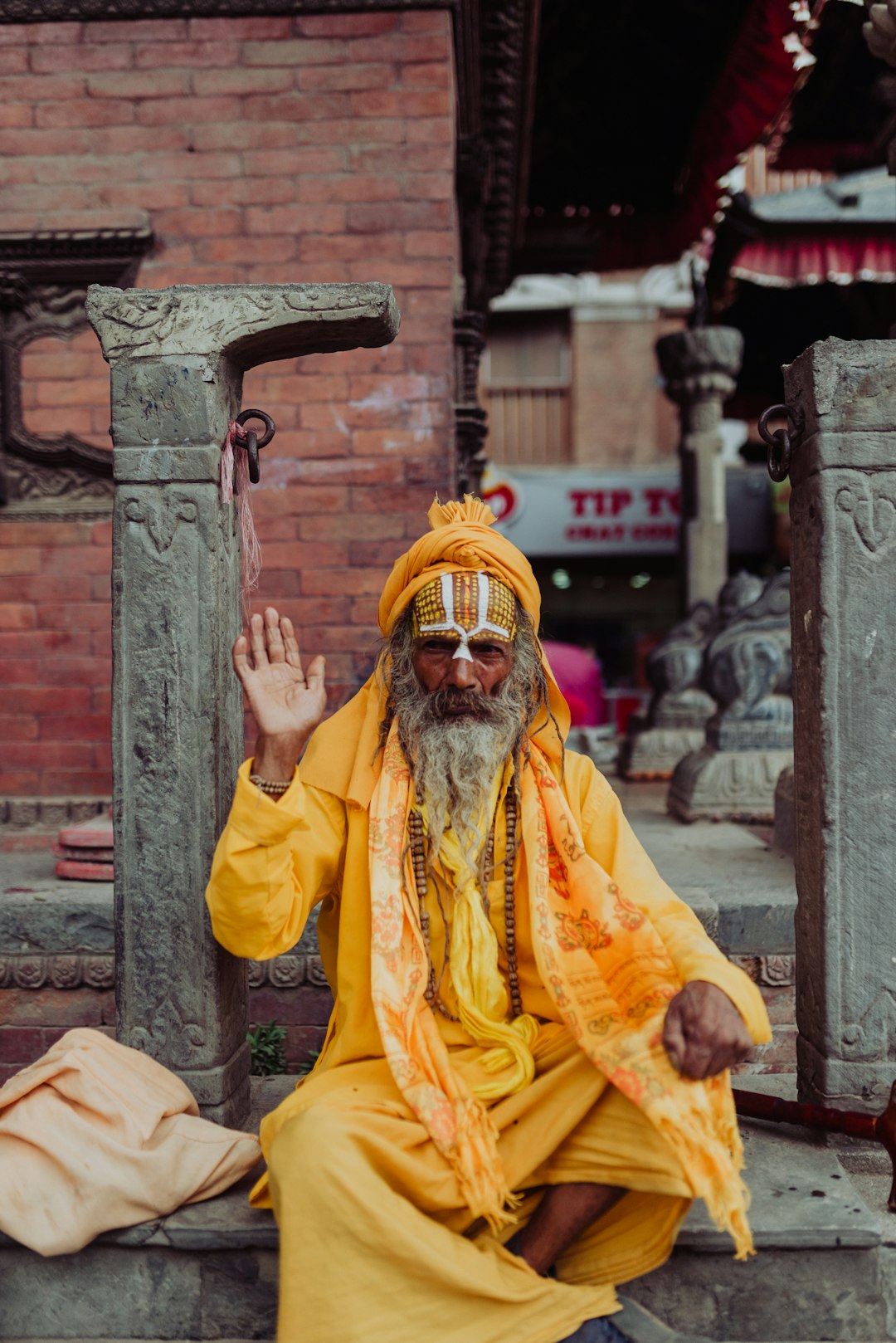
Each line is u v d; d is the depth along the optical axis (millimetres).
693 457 8359
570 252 9023
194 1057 2369
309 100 4227
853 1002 2371
